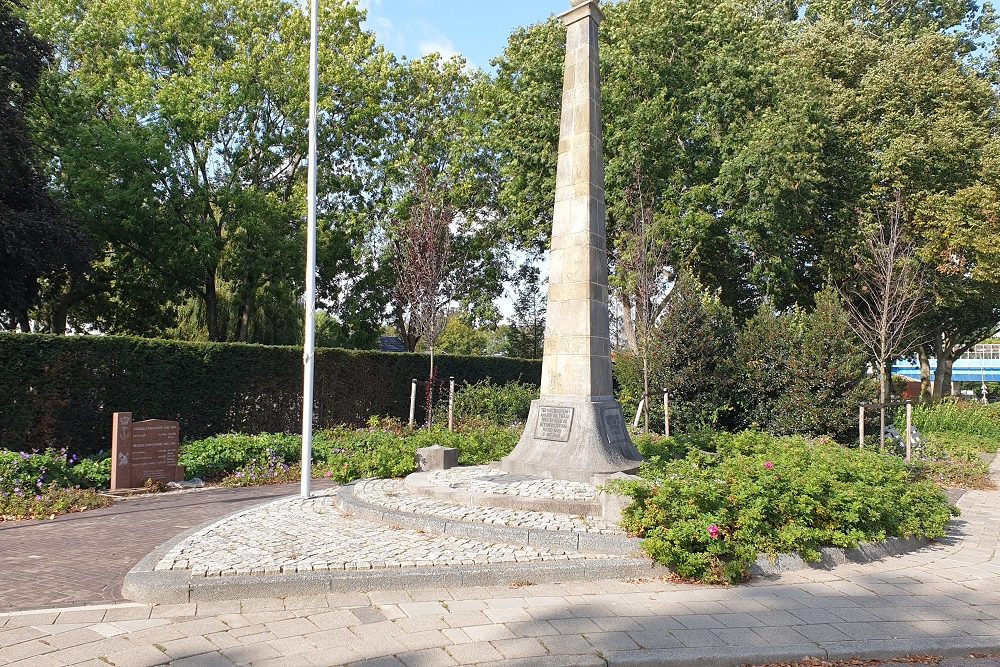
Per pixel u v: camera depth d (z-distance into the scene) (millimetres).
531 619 5062
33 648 4402
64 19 23250
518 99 22922
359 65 27078
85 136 20500
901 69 26828
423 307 19641
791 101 21344
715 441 12391
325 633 4719
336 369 18297
